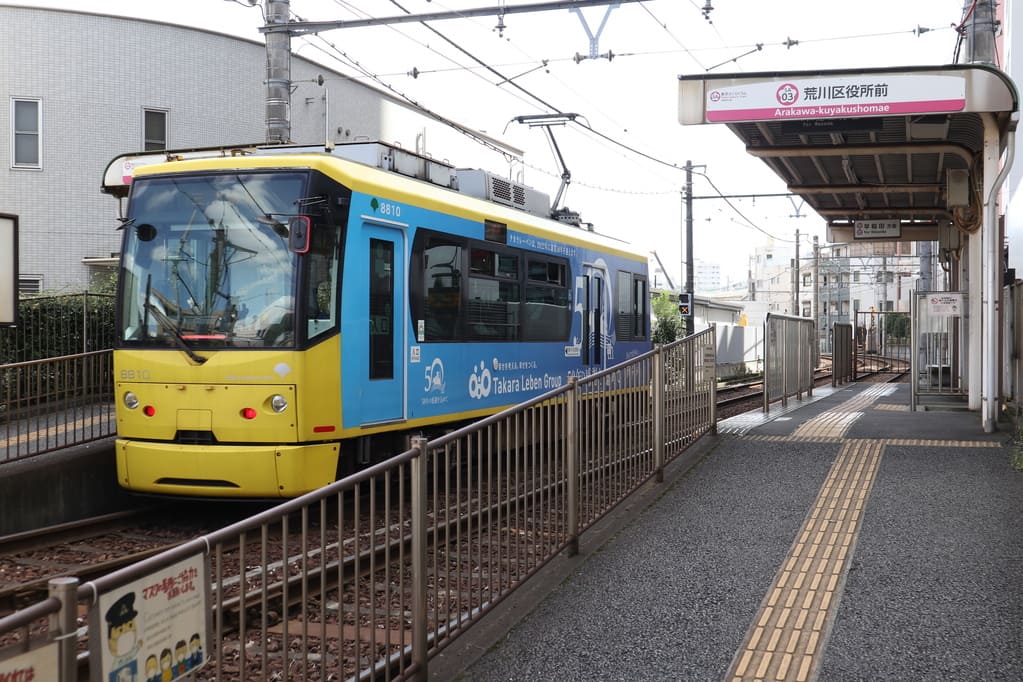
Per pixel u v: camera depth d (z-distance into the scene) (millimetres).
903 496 8609
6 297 9938
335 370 8586
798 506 8336
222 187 8711
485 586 5969
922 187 17453
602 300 14422
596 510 7625
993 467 9852
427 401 9898
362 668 4797
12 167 21078
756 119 11898
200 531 8781
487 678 4832
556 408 6734
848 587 6145
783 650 5133
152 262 8836
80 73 21375
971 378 15391
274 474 8211
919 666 4879
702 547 7133
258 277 8461
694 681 4754
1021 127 18344
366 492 9406
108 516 8891
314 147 9852
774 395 17031
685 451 10891
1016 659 4945
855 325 31828
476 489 5574
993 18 13484
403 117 28969
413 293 9711
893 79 11578
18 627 2506
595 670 4910
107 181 10250
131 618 2916
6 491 8641
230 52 23125
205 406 8438
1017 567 6473
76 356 10492
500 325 11375
